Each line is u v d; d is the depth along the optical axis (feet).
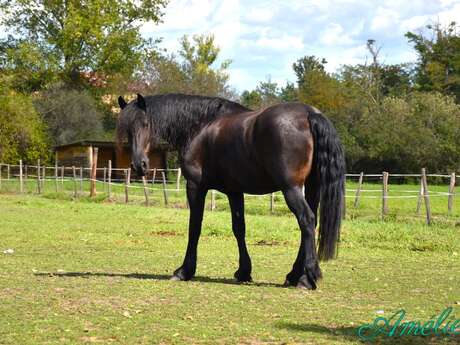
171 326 19.99
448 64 236.84
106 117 191.11
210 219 60.23
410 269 32.99
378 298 24.84
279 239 47.06
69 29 163.22
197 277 30.04
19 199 91.71
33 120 151.53
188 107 28.40
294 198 25.03
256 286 27.22
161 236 49.03
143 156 28.37
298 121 25.16
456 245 42.91
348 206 76.43
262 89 290.35
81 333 19.13
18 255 37.58
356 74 237.04
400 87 250.78
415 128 147.95
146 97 29.27
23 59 164.35
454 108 162.91
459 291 26.48
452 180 67.21
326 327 19.98
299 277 26.78
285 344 18.01
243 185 27.02
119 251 40.11
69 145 140.36
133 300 23.89
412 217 64.59
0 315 21.36
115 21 167.32
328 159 24.85
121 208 77.00
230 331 19.39
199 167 28.09
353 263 35.27
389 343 18.21
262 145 25.55
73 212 70.74
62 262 34.99
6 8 165.89
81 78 181.98
